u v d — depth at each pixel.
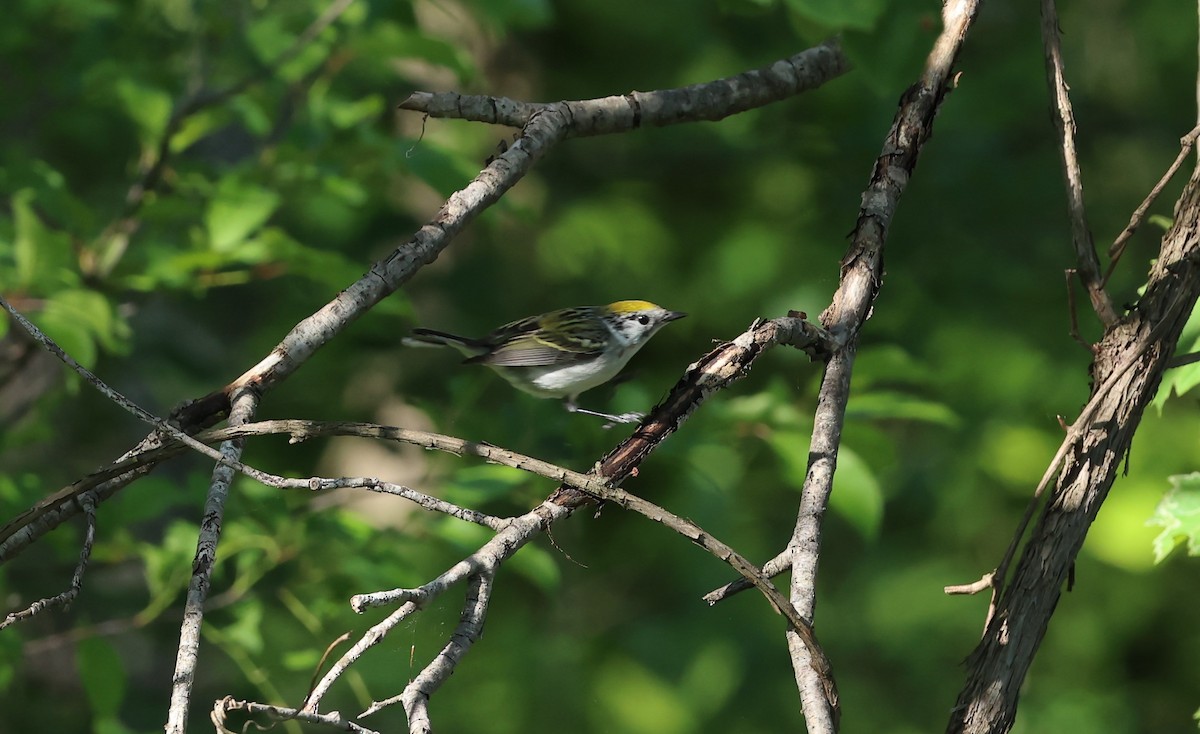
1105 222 14.02
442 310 14.45
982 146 13.97
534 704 14.19
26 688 12.41
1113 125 14.62
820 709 3.90
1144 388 5.00
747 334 4.86
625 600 14.98
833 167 13.98
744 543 14.59
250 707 3.41
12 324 8.92
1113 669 16.03
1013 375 14.17
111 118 11.75
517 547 4.08
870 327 13.28
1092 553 14.08
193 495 8.59
